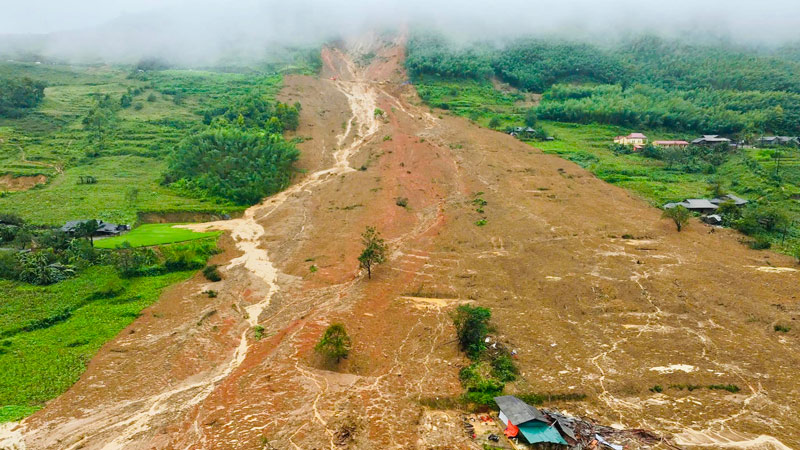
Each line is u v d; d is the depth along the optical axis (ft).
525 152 384.27
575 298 190.39
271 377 149.28
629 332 168.55
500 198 299.99
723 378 142.20
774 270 203.62
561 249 231.91
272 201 335.26
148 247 242.78
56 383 145.89
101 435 124.57
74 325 178.70
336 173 372.17
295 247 263.70
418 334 173.47
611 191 313.12
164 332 178.09
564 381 142.92
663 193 305.32
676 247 229.45
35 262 209.05
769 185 307.37
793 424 123.03
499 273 217.15
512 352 158.30
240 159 352.08
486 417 131.44
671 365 149.28
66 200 305.53
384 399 138.31
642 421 126.72
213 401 139.13
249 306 202.49
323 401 136.98
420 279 216.54
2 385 143.02
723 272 201.98
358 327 179.32
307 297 207.92
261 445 119.75
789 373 142.31
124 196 318.45
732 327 167.12
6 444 120.88
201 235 271.49
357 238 263.90
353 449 118.42
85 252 221.25
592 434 121.39
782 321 165.78
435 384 144.36
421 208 302.66
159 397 141.69
